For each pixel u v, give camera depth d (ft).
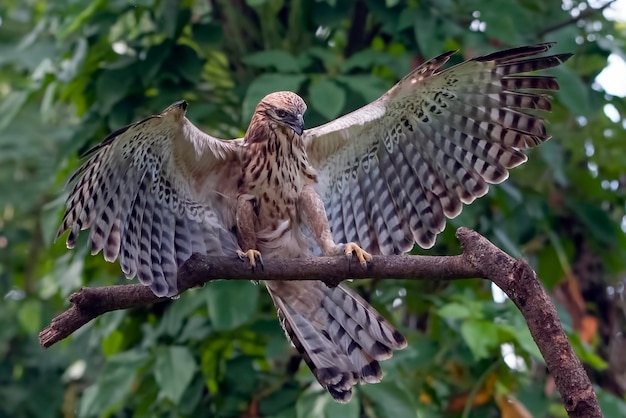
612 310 45.60
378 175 31.24
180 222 30.01
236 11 41.73
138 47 40.96
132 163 28.37
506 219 41.96
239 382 39.37
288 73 38.37
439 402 39.99
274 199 31.04
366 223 31.37
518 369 41.83
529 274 24.08
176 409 39.27
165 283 28.43
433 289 40.75
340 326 31.24
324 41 42.34
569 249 44.39
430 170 30.35
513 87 28.71
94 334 41.75
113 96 39.22
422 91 29.63
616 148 44.19
